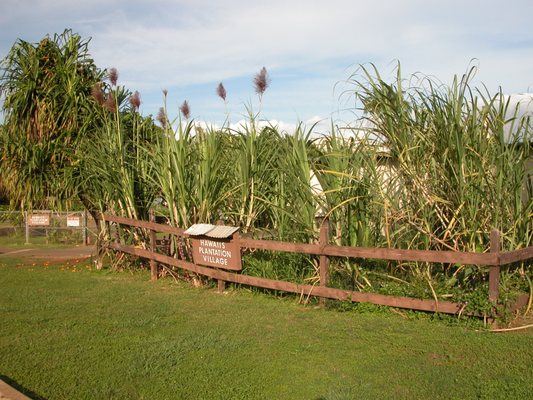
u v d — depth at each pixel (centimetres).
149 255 1132
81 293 991
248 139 984
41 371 587
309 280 866
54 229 2183
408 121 746
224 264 958
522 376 524
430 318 733
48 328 751
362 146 811
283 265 928
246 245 917
